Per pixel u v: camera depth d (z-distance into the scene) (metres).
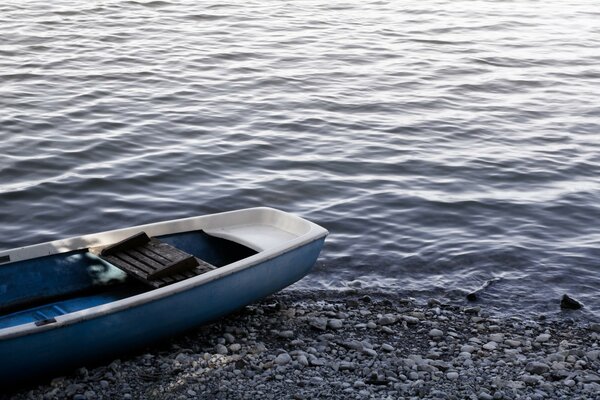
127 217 13.97
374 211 14.42
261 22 28.66
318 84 21.81
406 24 29.70
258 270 9.95
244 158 16.56
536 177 16.19
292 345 9.73
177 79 21.64
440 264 12.70
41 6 29.08
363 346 9.73
